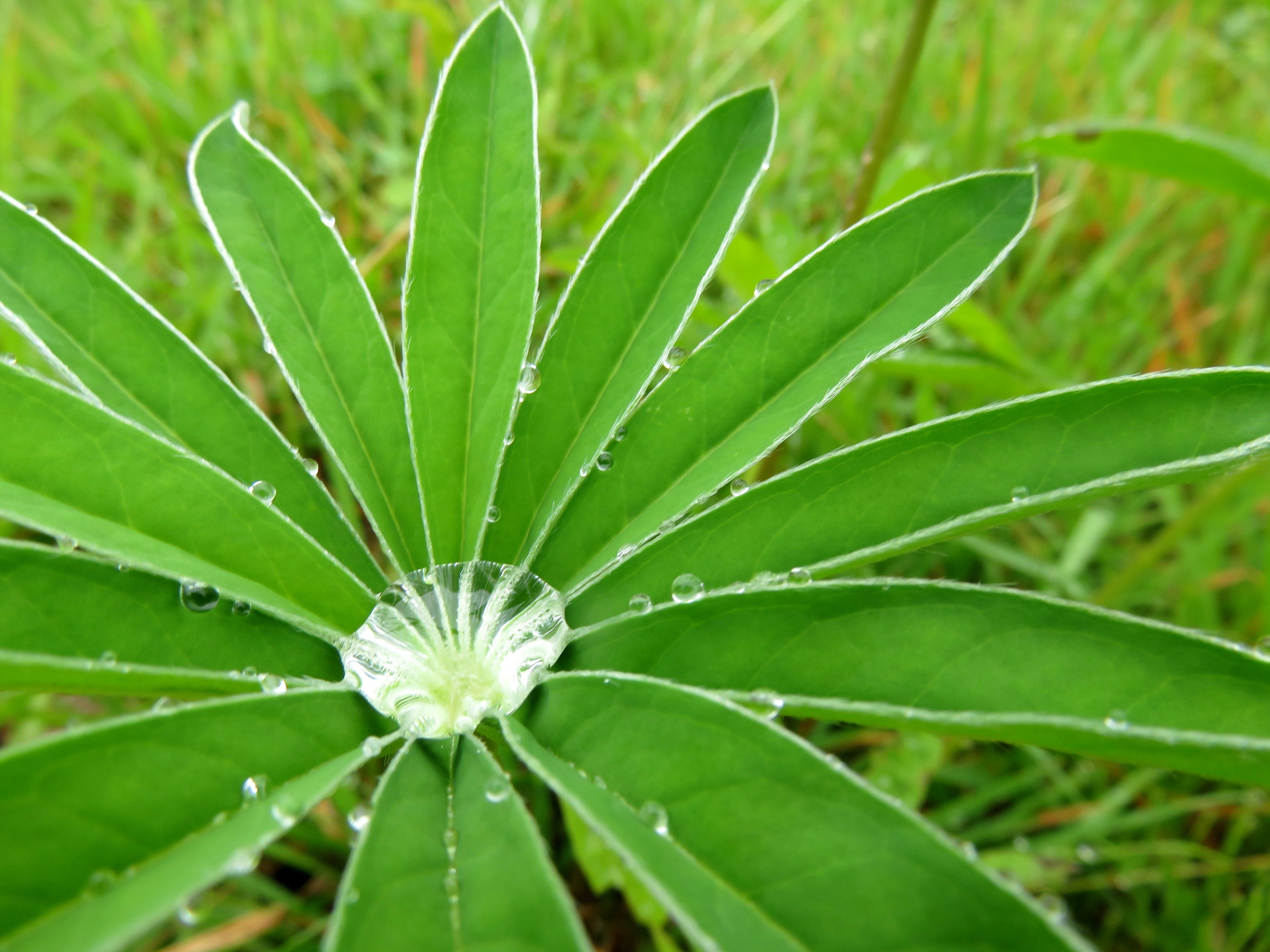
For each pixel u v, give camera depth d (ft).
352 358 0.39
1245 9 1.07
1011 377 0.56
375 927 0.25
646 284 0.38
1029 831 0.55
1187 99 0.94
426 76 0.89
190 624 0.32
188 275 0.70
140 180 0.76
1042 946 0.23
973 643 0.30
